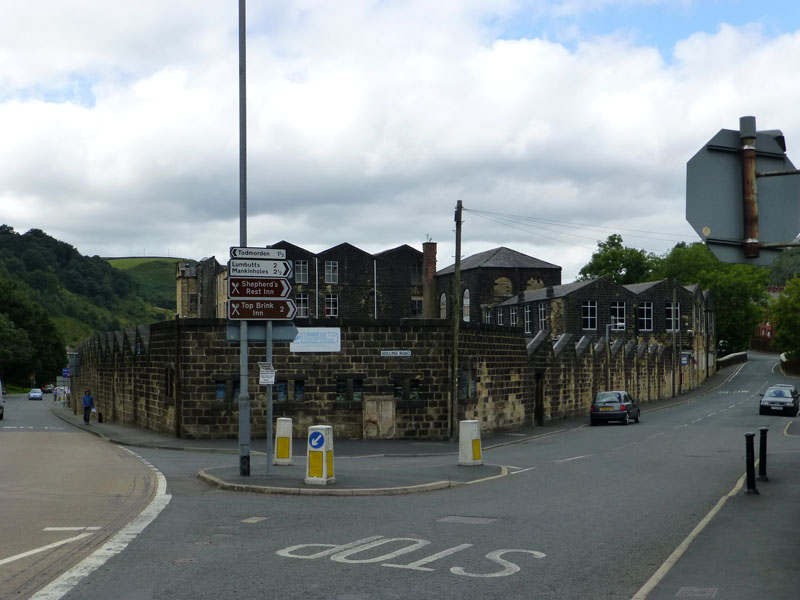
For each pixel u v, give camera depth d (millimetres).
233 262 17500
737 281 108375
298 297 81688
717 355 113000
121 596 7691
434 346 31484
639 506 13875
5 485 16219
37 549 9773
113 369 48969
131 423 41875
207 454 25797
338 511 13188
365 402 30953
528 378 39812
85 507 13219
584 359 50125
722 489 16328
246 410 17500
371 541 10539
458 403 31562
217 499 14461
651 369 65875
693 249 114500
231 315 17391
